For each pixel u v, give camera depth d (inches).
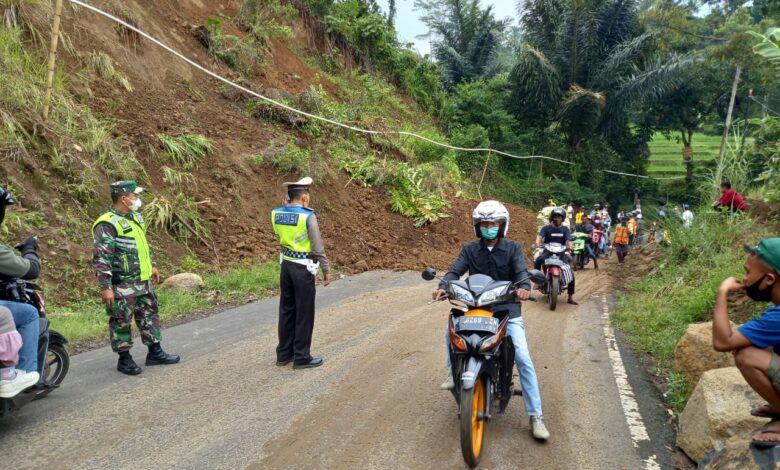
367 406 197.3
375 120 786.8
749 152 484.7
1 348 165.0
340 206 556.1
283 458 159.8
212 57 615.5
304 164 532.1
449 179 816.9
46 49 423.5
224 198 460.8
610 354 264.4
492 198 990.4
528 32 1225.4
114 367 230.2
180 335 277.0
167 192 425.7
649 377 234.1
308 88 721.0
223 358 244.4
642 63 1188.5
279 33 761.6
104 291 213.3
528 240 700.7
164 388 208.5
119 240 219.9
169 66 545.6
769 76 1145.4
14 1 419.8
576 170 1174.3
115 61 488.7
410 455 164.2
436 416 191.0
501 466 159.6
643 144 1454.2
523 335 183.9
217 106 557.3
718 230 397.7
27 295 185.8
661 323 301.7
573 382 226.4
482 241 191.6
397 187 633.6
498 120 1130.7
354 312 328.8
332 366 236.7
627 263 609.6
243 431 175.3
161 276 365.1
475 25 1364.4
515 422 190.7
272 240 457.1
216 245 421.1
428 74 1141.7
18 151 343.0
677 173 1707.7
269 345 263.7
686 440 168.2
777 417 135.7
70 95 418.6
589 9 1143.0
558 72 1160.8
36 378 174.7
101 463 154.0
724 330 132.6
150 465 153.7
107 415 184.2
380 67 1037.8
